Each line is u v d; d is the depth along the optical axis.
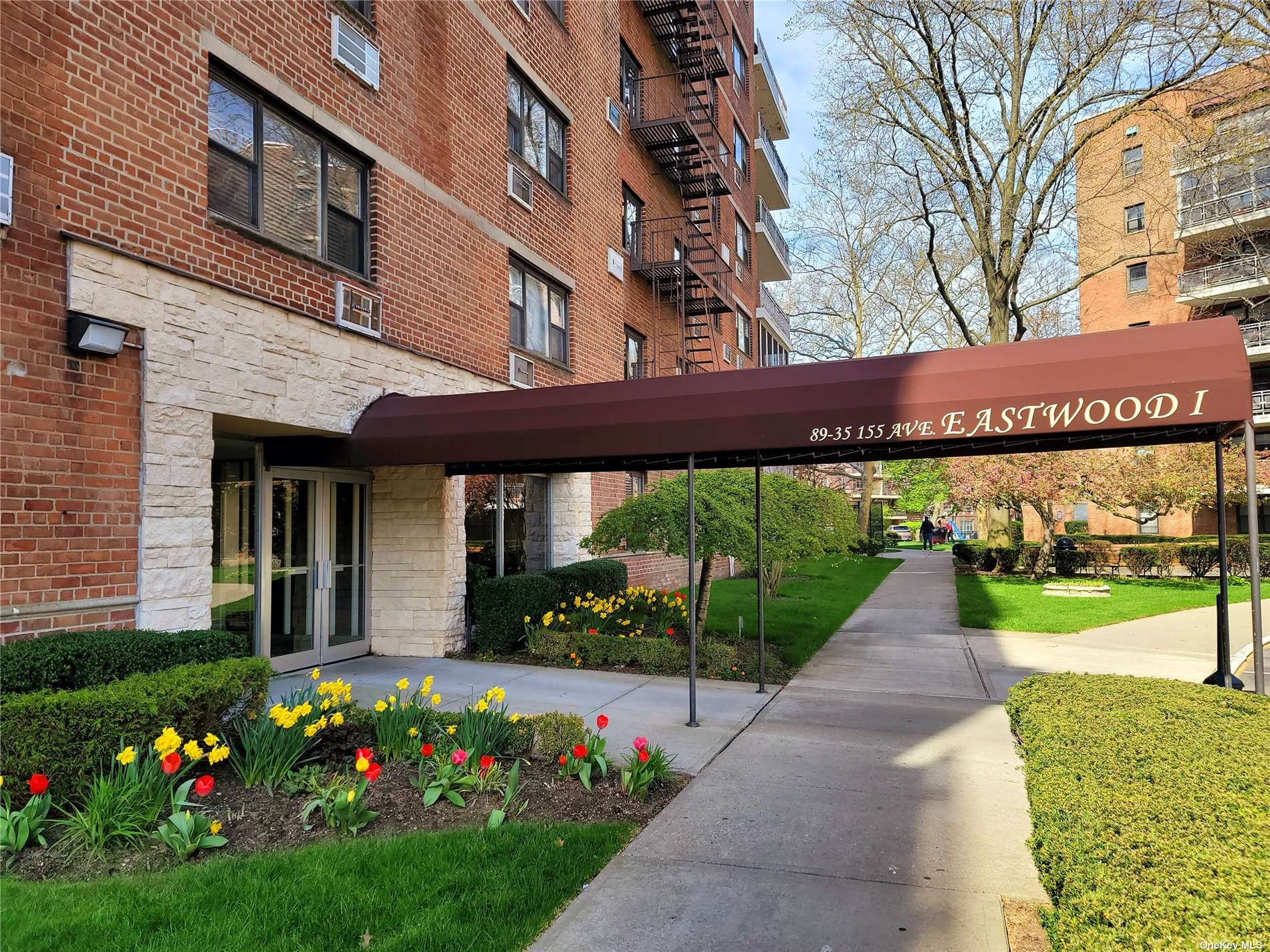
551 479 13.50
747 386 7.25
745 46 28.83
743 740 6.45
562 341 13.97
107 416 5.73
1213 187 20.86
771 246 31.78
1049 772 3.21
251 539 8.36
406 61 9.62
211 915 3.33
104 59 5.85
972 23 18.94
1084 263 27.16
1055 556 23.48
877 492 64.62
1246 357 5.60
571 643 9.65
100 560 5.65
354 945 3.17
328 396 8.06
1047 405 6.03
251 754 4.95
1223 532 6.71
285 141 7.93
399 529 10.12
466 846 4.07
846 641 11.95
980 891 3.78
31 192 5.27
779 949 3.25
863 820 4.68
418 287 9.70
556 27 13.74
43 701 4.20
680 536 9.22
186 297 6.44
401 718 5.50
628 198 17.70
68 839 3.98
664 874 3.96
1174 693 4.48
